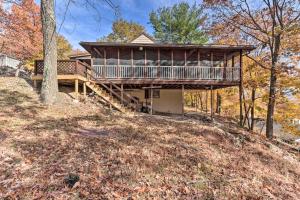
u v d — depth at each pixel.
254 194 5.50
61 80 13.96
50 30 11.47
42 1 11.41
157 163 6.18
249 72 19.23
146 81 16.94
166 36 30.78
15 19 21.77
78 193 4.43
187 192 5.02
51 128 8.02
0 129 7.32
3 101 10.99
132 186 4.90
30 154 5.80
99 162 5.75
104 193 4.50
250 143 10.62
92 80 15.22
